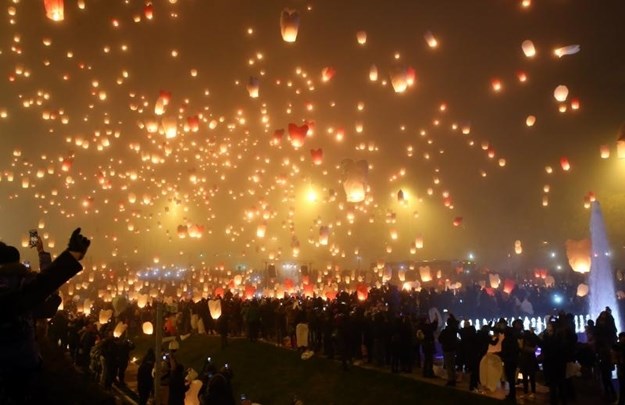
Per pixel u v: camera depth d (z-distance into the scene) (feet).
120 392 52.16
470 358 41.68
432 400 40.81
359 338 52.80
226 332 68.44
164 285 115.85
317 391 49.03
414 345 51.06
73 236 8.30
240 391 55.21
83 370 53.31
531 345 40.93
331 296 76.89
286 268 142.51
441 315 67.46
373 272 114.21
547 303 74.69
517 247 82.89
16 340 9.35
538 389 42.22
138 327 88.94
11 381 9.41
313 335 59.36
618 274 87.97
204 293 91.40
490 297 70.95
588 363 42.04
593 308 75.31
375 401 43.78
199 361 67.05
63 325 60.23
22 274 9.84
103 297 91.71
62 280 8.06
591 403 37.78
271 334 70.54
